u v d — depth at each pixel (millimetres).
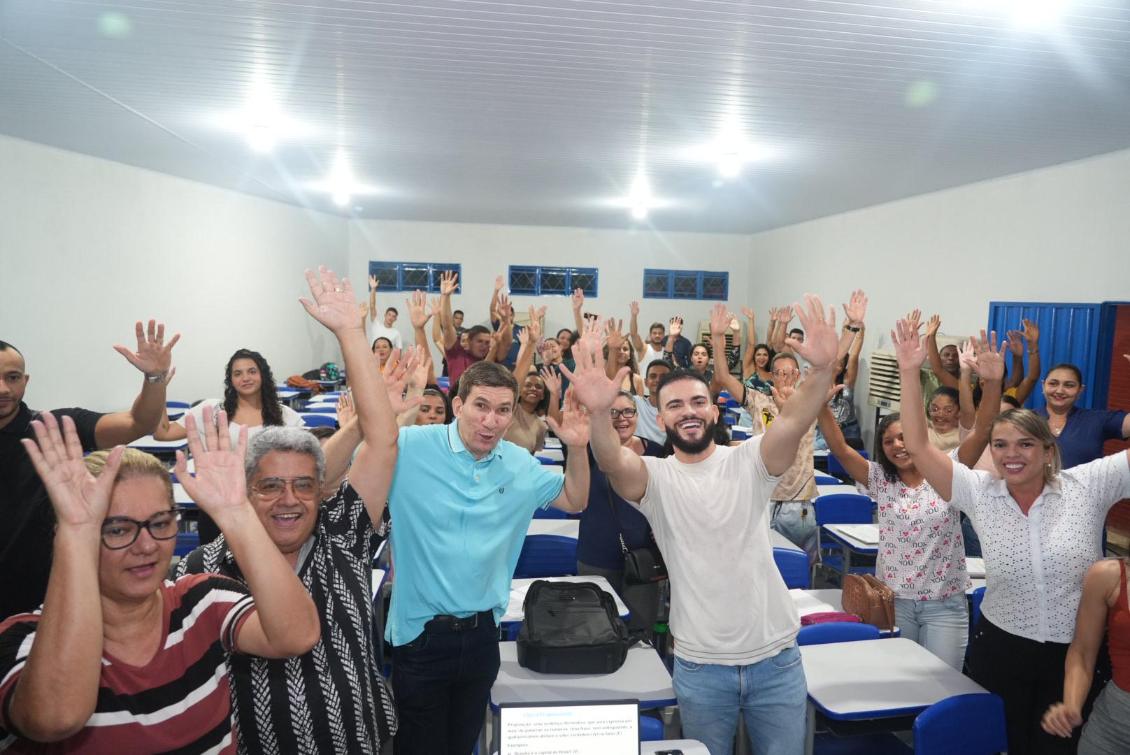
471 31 3201
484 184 7570
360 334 1737
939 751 1907
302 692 1459
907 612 2801
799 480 4035
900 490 2836
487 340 6047
